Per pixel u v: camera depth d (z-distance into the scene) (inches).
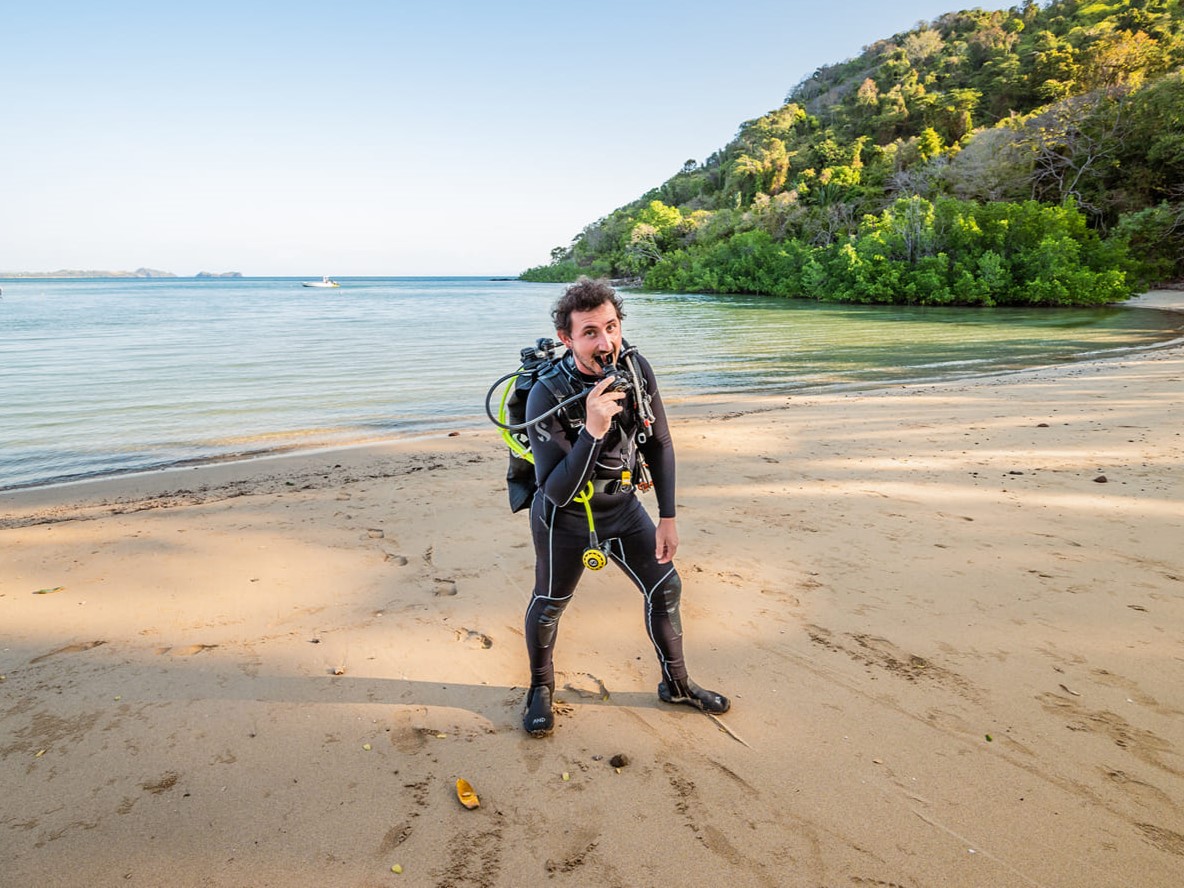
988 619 144.2
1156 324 1032.8
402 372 612.4
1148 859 83.1
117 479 273.4
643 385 95.9
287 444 346.9
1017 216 1659.7
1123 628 138.6
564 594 106.0
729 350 780.0
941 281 1637.6
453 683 124.3
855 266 1836.9
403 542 195.8
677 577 108.7
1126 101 2085.4
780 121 4552.2
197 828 89.0
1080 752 102.9
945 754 103.2
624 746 106.3
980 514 210.4
